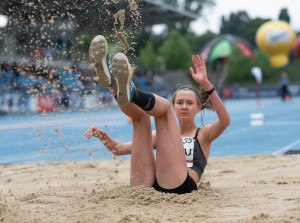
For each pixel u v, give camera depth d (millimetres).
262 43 65312
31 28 4109
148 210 3654
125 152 4684
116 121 21547
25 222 3344
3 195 5016
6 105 26312
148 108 3791
